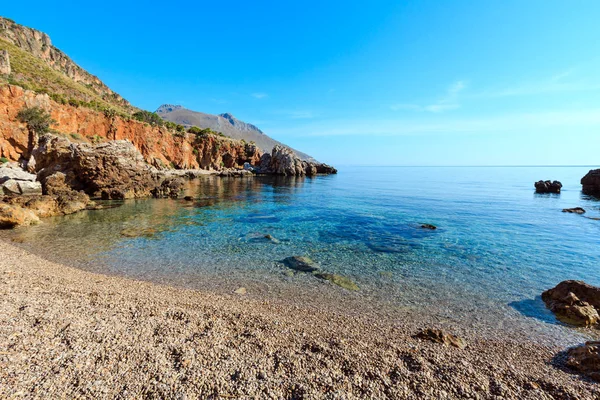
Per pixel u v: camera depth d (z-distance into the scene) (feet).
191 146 347.15
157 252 58.70
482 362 25.48
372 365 23.70
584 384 22.68
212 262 53.72
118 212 100.63
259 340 26.68
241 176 323.78
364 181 297.12
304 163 392.68
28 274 42.16
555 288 39.91
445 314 36.06
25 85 228.43
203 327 28.53
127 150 140.77
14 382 19.30
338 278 46.65
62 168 129.49
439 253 60.18
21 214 77.61
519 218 97.91
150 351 23.70
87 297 34.09
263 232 76.48
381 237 72.43
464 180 331.36
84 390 19.11
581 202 140.15
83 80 528.63
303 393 20.01
